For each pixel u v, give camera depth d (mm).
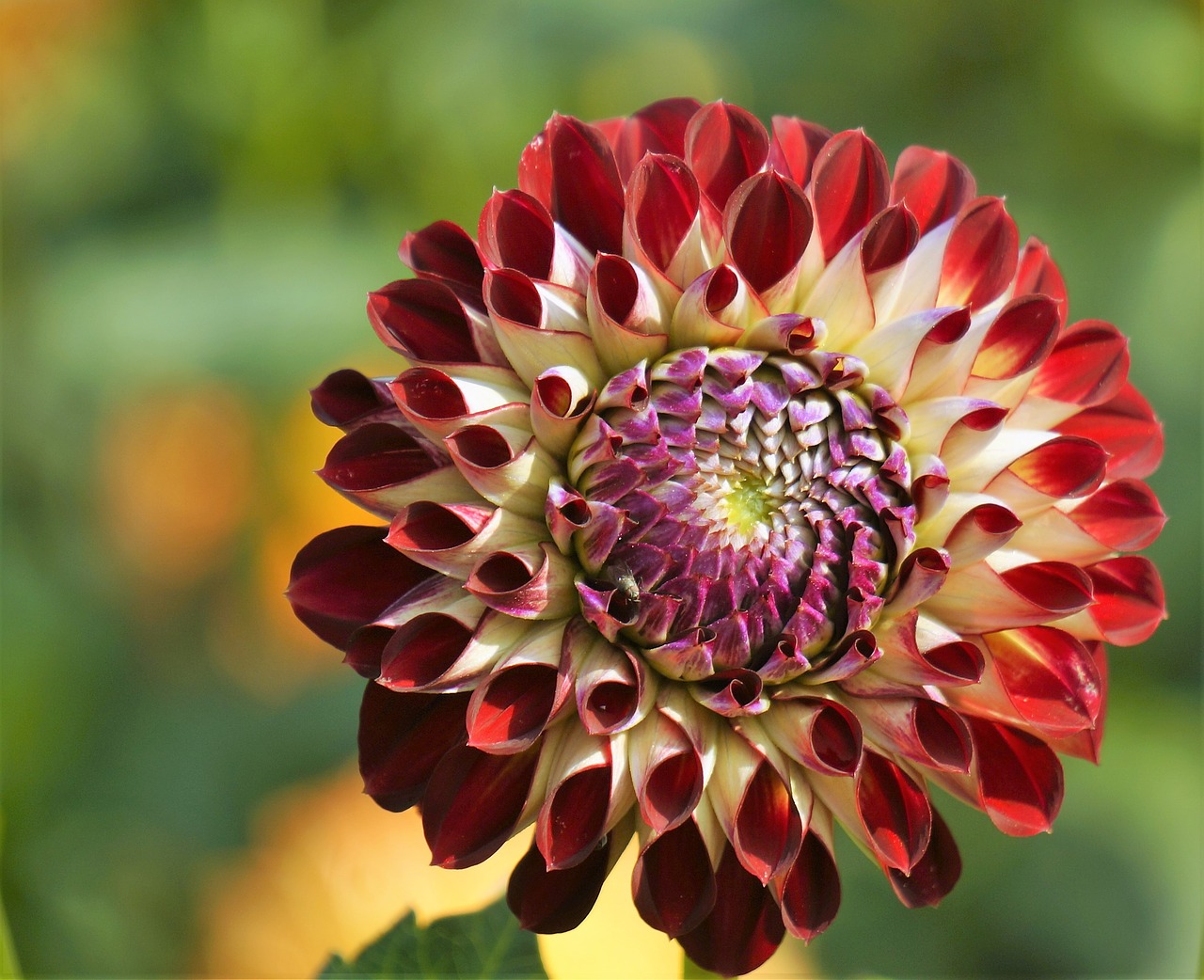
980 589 445
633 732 444
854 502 448
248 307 592
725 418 448
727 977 446
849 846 575
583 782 445
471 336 450
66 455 605
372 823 563
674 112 464
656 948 533
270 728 588
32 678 573
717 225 448
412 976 461
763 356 448
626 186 448
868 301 448
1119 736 589
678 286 450
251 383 595
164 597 606
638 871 438
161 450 603
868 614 441
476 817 444
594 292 443
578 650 442
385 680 438
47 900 550
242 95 606
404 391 446
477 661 440
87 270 598
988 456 449
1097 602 454
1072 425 465
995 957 571
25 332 604
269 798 579
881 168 453
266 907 558
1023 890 576
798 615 443
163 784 579
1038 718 447
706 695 444
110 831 568
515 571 445
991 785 450
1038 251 469
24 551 593
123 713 589
